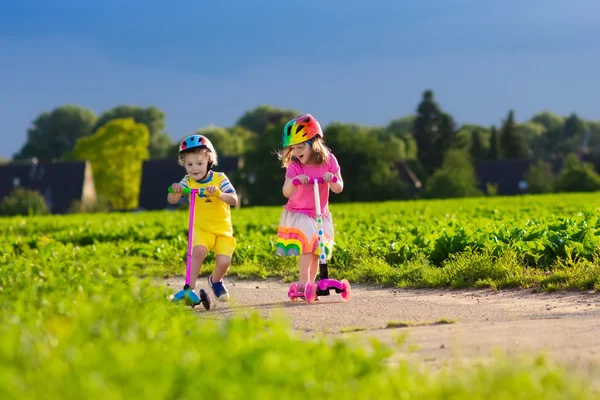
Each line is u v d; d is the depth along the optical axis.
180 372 5.82
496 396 5.83
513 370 6.26
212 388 5.48
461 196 111.56
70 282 11.54
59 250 18.78
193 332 8.16
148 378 5.62
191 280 14.15
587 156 162.75
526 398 5.80
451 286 15.42
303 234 14.28
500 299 13.57
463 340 8.86
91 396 5.26
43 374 5.89
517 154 187.75
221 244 14.45
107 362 6.03
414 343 8.82
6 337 6.83
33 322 8.09
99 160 147.38
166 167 127.62
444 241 18.98
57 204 120.94
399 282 16.44
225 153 195.12
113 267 12.45
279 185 110.19
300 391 5.82
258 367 6.07
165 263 23.55
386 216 36.03
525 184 134.50
